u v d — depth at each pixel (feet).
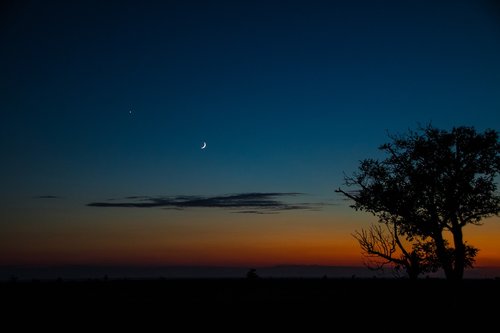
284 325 121.29
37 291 292.81
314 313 142.51
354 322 119.85
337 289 280.10
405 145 111.96
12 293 271.69
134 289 322.14
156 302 197.57
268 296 232.32
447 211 105.60
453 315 105.91
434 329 102.53
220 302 195.31
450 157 106.52
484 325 104.83
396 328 107.14
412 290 122.21
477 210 106.83
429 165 107.96
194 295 251.39
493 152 106.11
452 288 106.22
